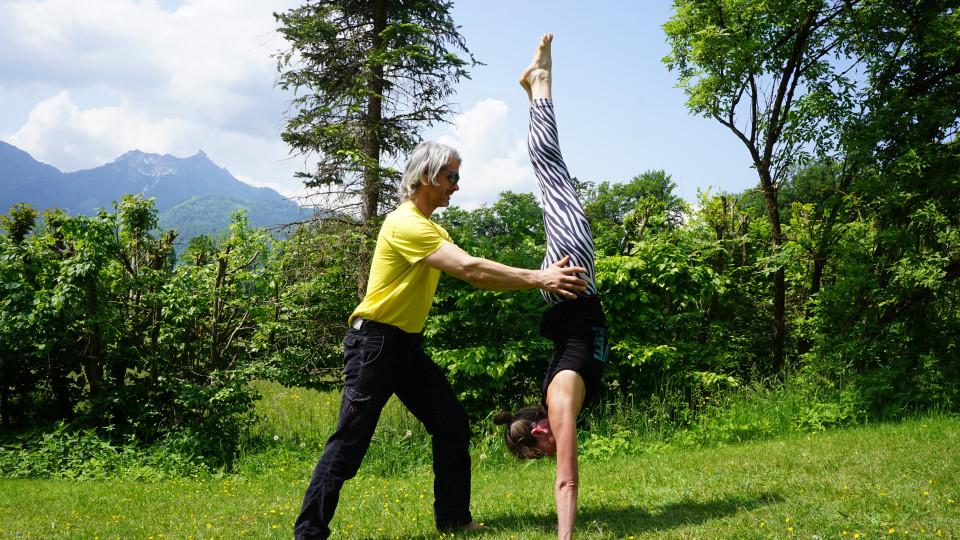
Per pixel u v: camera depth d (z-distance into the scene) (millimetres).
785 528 3047
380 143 14469
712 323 9609
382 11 14508
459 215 8789
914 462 4367
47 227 8531
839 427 7402
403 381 3359
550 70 3316
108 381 8453
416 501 4680
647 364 8258
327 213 13305
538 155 3125
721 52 8766
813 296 9078
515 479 5695
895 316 8727
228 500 5449
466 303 8102
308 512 3186
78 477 6957
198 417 8312
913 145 8312
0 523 4609
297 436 8547
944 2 8508
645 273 8078
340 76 14500
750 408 7777
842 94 8875
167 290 8312
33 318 7523
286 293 9859
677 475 4727
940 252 8461
